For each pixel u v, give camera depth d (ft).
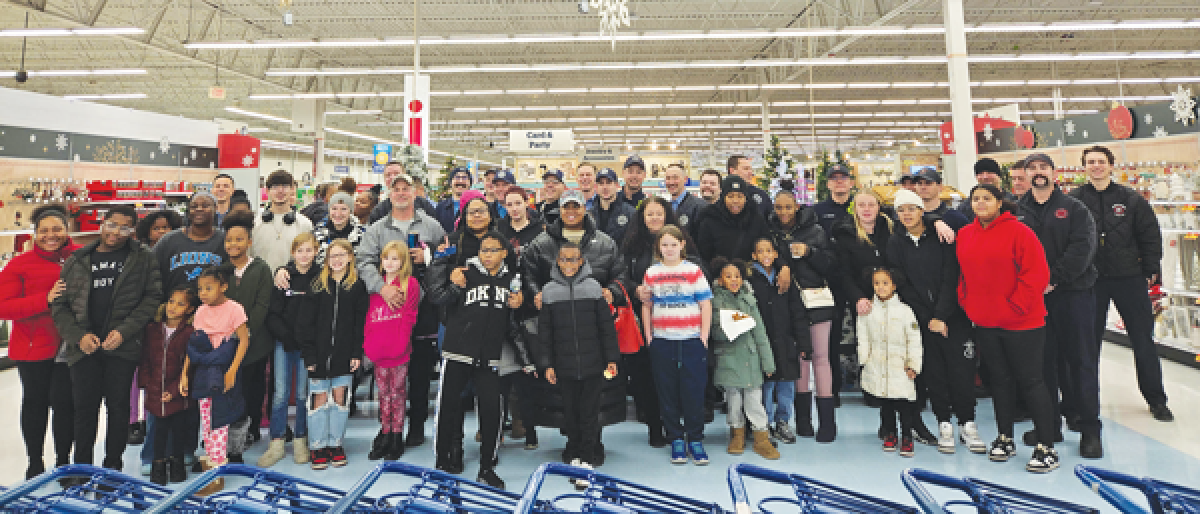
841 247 10.66
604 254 10.01
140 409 11.35
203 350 8.54
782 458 9.50
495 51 49.88
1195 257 15.30
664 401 9.50
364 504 4.54
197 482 4.40
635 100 70.49
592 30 42.42
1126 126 28.55
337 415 9.37
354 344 9.50
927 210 11.28
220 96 40.96
